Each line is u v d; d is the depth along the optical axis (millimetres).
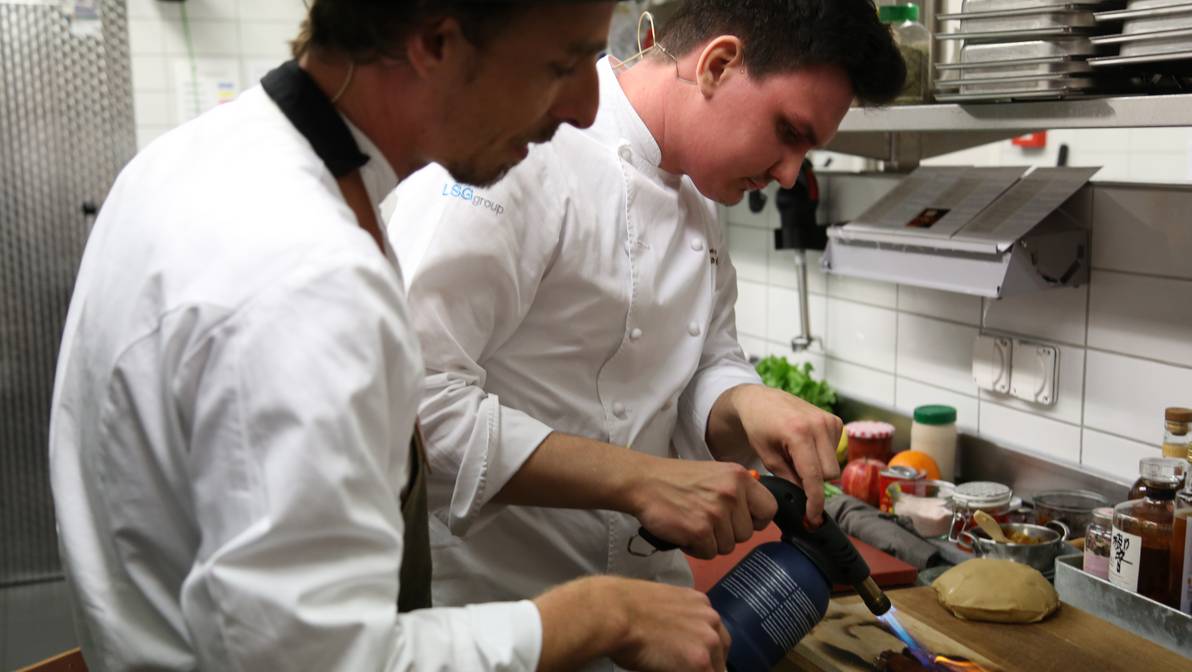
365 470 697
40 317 3463
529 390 1250
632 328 1286
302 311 691
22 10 3342
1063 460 1865
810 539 1146
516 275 1168
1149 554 1400
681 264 1352
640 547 1346
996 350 1951
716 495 1097
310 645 673
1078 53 1349
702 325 1388
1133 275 1706
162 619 787
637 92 1293
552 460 1106
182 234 741
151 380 730
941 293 2082
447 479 1119
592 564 1327
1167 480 1402
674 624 839
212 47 3682
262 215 726
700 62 1206
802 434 1267
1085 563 1539
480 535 1265
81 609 820
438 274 1097
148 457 752
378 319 712
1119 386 1754
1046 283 1732
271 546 670
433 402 1087
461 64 749
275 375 681
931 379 2137
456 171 829
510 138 801
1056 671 1299
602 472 1109
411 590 927
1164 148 2686
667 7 2262
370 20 729
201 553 713
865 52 1156
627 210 1268
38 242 3438
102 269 801
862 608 1463
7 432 3473
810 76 1165
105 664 798
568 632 780
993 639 1381
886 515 1831
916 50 1636
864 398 2318
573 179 1230
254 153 772
